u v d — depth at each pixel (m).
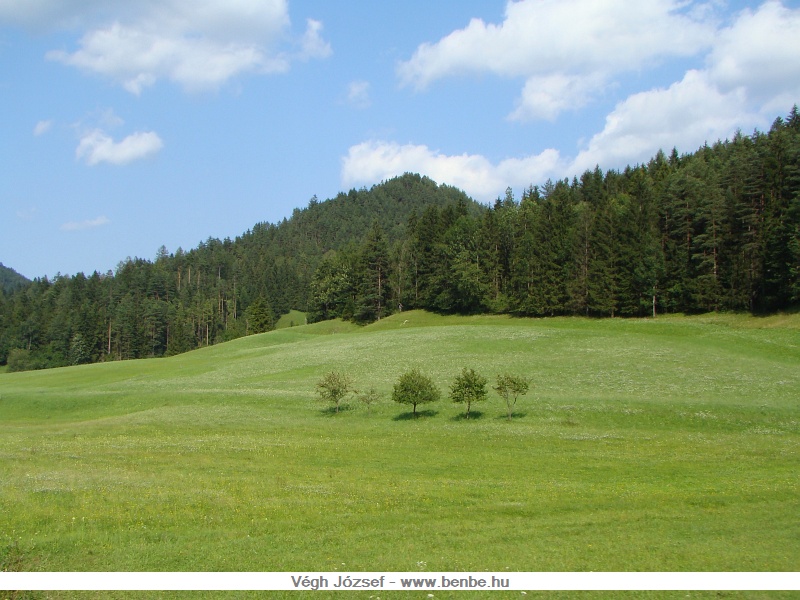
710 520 19.84
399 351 83.88
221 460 32.81
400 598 13.52
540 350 77.81
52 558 15.99
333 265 168.88
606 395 52.31
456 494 24.77
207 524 19.91
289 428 46.78
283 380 71.00
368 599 13.47
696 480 27.61
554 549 16.84
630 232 105.31
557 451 36.28
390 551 16.81
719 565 15.41
